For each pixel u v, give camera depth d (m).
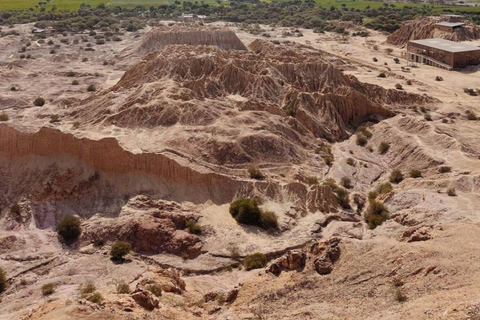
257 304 36.06
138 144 71.38
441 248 36.22
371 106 97.81
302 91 97.19
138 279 46.03
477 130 88.00
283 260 41.72
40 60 150.50
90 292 44.50
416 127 86.25
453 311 25.83
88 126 80.25
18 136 69.62
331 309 32.34
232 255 54.69
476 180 64.00
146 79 103.06
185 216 59.97
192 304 39.53
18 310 45.22
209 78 96.62
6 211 63.38
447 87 122.69
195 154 71.25
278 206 64.50
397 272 34.97
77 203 64.19
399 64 150.12
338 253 40.00
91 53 161.25
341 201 66.00
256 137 75.81
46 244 58.09
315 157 79.81
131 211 60.84
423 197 60.38
